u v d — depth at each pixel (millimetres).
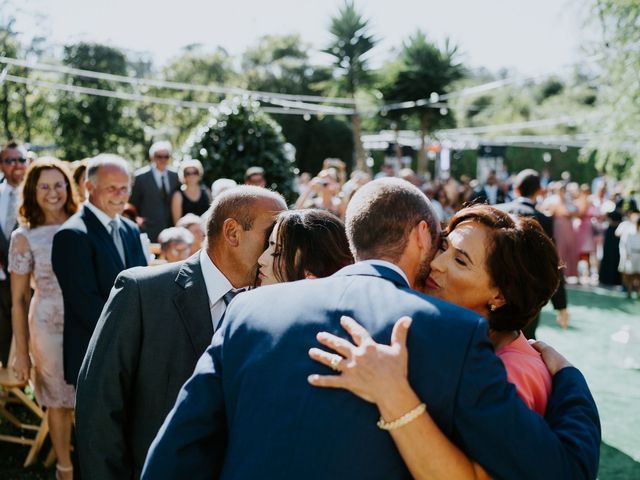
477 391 1373
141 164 34750
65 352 3400
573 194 14219
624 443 4723
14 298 3936
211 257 2219
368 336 1430
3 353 5359
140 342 2141
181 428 1523
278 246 2105
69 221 3488
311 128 37312
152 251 5480
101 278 3412
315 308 1517
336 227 2129
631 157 10594
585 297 11039
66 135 31734
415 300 1480
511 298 1803
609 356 7039
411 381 1397
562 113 38844
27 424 4855
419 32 25297
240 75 41438
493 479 1412
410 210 1631
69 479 3863
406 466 1394
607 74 10109
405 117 25875
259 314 1560
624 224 11742
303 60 41656
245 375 1492
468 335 1414
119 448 2115
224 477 1445
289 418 1410
